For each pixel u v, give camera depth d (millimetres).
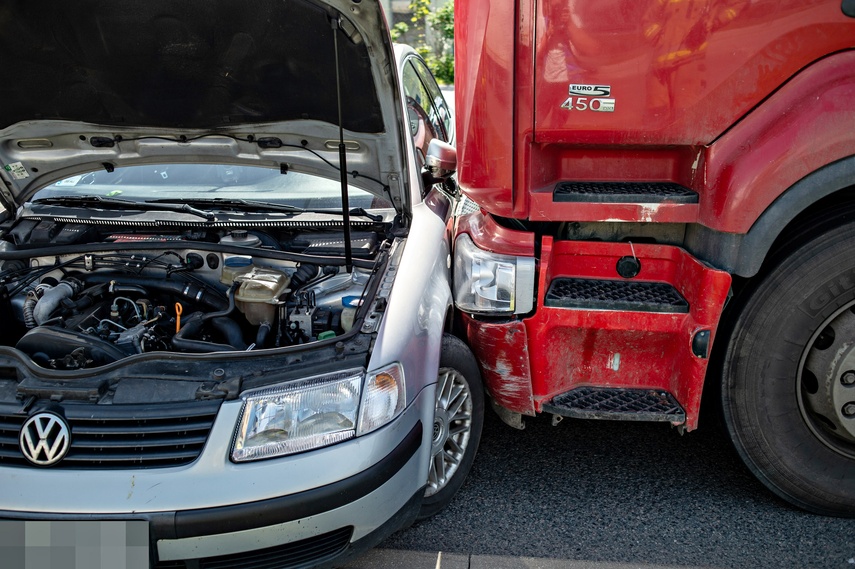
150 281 2980
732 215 2420
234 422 2150
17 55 2672
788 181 2381
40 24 2561
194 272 3102
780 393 2711
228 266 3006
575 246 2795
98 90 2887
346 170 2896
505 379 2908
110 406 2176
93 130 3115
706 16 2311
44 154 3229
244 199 3283
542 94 2457
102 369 2258
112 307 2830
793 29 2312
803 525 2867
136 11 2527
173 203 3256
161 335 2773
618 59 2383
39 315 2752
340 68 2699
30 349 2518
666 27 2336
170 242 3016
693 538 2803
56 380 2230
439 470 2918
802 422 2752
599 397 2850
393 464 2305
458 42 2689
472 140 2654
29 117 3010
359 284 2844
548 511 3000
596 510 2996
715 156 2443
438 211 3443
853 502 2838
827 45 2330
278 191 3312
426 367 2531
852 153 2354
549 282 2809
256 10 2502
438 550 2781
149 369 2268
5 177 3271
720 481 3164
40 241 3145
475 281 2842
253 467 2121
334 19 2465
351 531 2270
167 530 2061
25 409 2160
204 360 2289
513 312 2785
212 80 2824
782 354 2656
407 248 2904
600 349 2848
